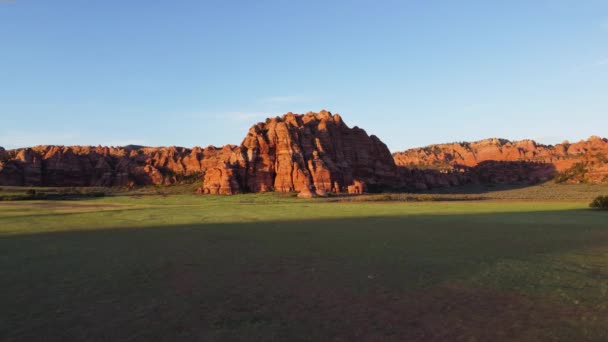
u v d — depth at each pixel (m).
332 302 13.16
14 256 22.12
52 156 166.50
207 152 192.50
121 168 175.50
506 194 131.88
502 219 44.22
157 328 10.93
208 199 99.75
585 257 20.73
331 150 142.12
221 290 14.76
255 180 128.00
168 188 155.62
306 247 24.67
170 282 16.00
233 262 19.97
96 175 172.12
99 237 30.28
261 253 22.58
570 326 10.80
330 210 61.38
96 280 16.41
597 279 15.95
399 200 96.62
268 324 11.16
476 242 26.38
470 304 12.80
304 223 40.78
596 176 170.50
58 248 24.92
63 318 11.81
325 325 11.02
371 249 23.67
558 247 24.08
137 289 14.98
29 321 11.58
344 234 31.22
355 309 12.40
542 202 84.75
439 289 14.58
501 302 12.98
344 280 16.11
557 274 16.84
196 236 30.53
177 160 186.38
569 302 12.94
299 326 10.97
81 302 13.39
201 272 17.78
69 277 16.95
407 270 17.80
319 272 17.58
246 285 15.45
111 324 11.27
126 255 22.22
